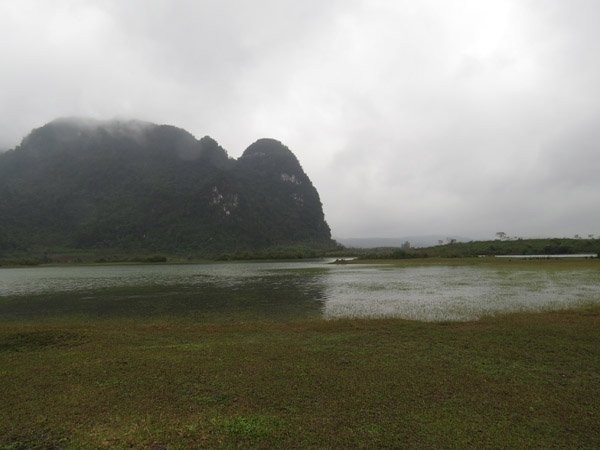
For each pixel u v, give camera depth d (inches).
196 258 6058.1
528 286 1432.1
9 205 7465.6
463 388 429.1
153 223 7480.3
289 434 332.8
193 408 388.2
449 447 312.5
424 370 486.9
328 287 1628.9
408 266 2859.3
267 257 5556.1
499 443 318.3
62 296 1553.9
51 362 556.4
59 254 6156.5
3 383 470.3
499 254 3961.6
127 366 522.6
